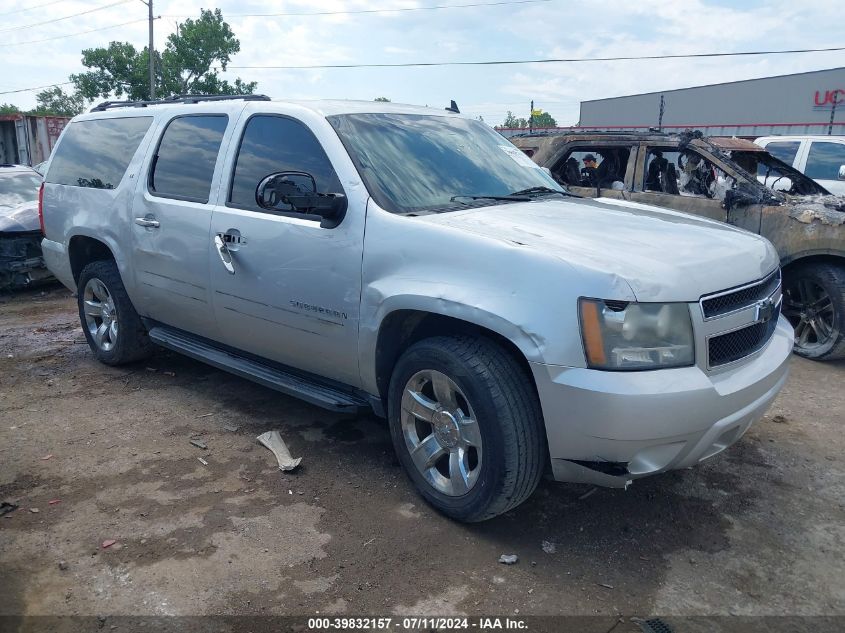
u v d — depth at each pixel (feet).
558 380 9.09
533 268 9.41
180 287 14.70
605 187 25.32
